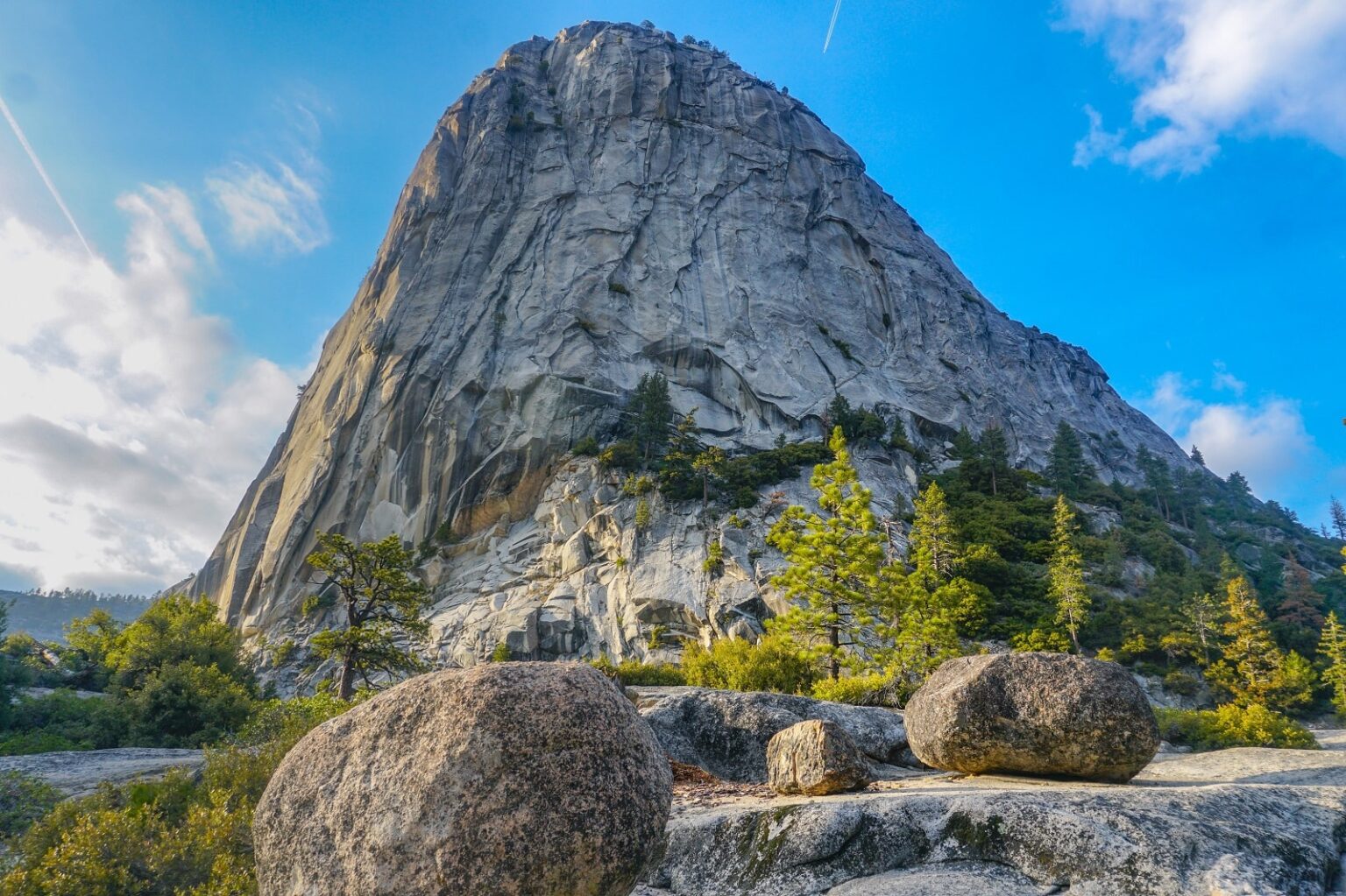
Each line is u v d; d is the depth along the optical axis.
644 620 59.91
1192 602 58.75
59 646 47.12
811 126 138.75
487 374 89.50
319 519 83.62
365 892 4.61
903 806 7.51
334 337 118.31
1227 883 5.77
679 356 95.19
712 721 13.94
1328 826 6.96
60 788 12.49
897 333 113.50
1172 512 100.00
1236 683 51.88
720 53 149.00
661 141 121.94
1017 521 70.44
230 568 95.44
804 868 7.29
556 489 77.25
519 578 69.75
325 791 5.07
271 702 26.00
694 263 108.25
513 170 115.44
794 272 112.62
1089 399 137.50
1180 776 10.08
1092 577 64.81
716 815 8.30
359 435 88.50
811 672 27.31
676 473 71.94
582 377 88.44
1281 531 112.06
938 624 28.91
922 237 140.50
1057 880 6.33
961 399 107.94
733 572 60.56
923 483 82.25
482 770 4.71
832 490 30.78
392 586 32.34
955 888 6.34
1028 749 9.15
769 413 91.75
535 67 137.25
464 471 82.00
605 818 4.73
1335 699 48.69
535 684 5.08
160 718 24.61
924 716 10.12
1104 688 9.02
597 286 100.25
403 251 108.62
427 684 5.24
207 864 8.01
